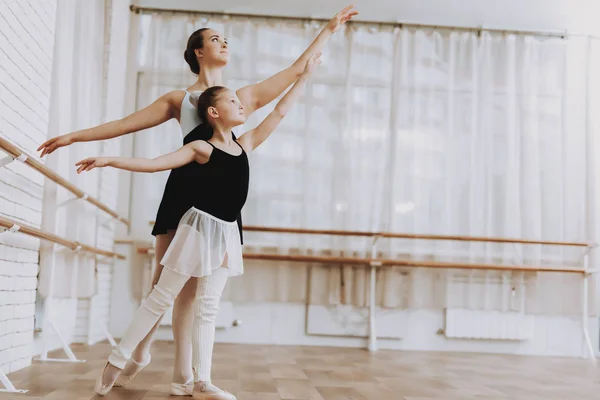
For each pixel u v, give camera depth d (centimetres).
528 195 528
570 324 527
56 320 394
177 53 530
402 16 543
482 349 523
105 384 221
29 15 292
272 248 514
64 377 271
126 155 516
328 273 516
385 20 541
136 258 513
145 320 214
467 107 536
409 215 522
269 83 238
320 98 530
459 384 312
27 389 237
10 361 285
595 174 536
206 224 210
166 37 531
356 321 515
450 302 518
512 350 523
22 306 301
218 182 212
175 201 214
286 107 238
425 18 543
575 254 529
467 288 520
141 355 241
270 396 247
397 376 334
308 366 363
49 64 326
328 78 533
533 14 546
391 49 540
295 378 306
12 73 275
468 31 543
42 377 270
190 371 232
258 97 237
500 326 520
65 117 339
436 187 527
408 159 528
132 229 514
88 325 434
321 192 522
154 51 528
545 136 536
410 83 536
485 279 521
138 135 516
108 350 394
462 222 524
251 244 513
